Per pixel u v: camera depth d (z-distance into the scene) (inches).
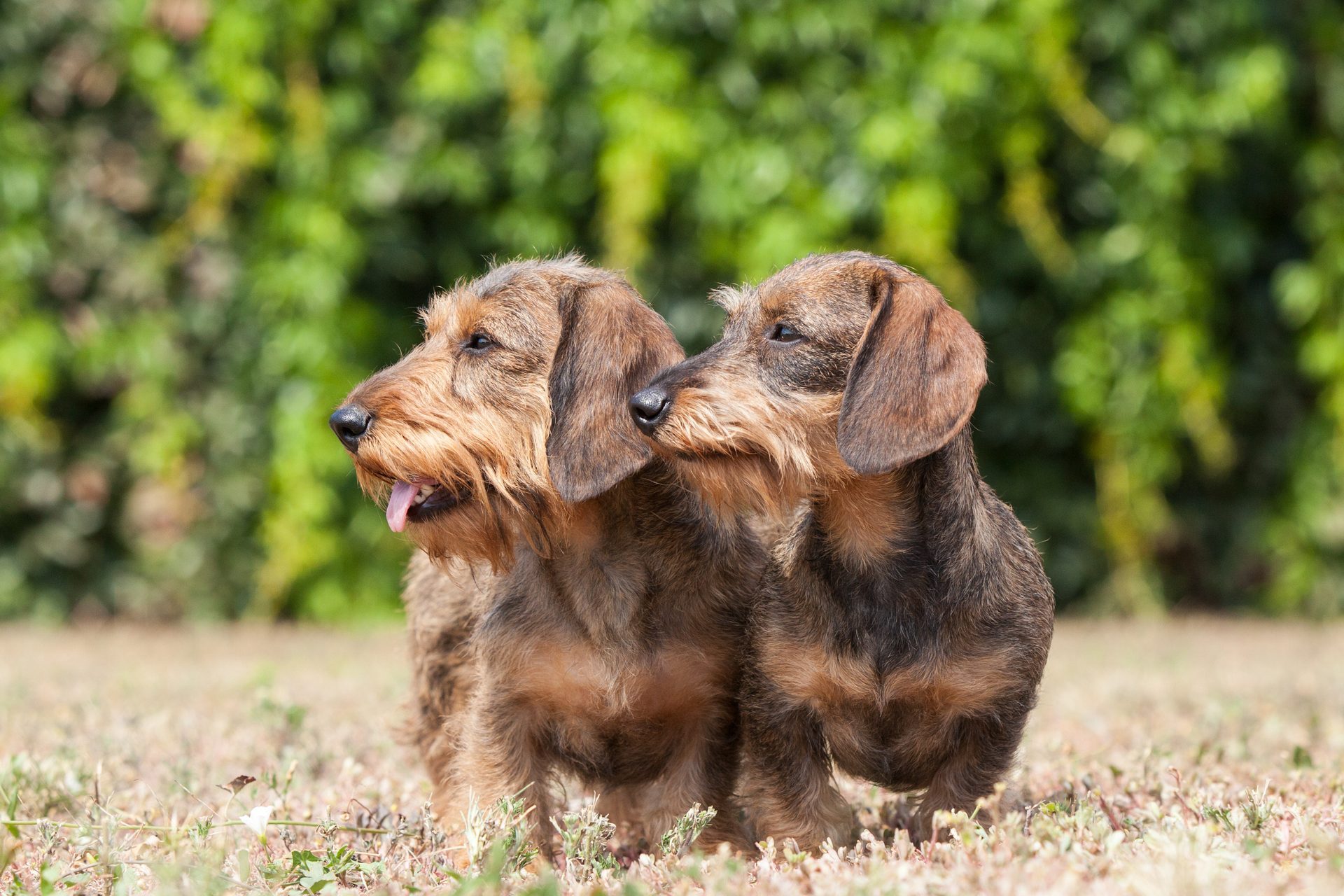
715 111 467.2
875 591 195.9
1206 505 526.0
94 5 480.4
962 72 453.7
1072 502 513.7
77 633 476.7
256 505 490.0
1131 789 211.2
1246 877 135.3
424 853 173.8
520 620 208.2
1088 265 488.4
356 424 212.2
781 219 463.5
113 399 503.2
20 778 211.3
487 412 214.8
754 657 202.2
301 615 500.4
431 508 215.5
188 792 197.3
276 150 473.4
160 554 495.5
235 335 489.1
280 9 462.0
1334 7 490.9
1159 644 443.5
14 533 500.7
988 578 196.5
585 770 216.4
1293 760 230.8
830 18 459.2
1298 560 514.0
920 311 191.0
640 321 212.5
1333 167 490.0
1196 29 476.4
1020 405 503.2
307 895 154.8
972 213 486.9
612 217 457.1
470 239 493.0
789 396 200.1
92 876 164.9
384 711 300.0
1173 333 486.6
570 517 205.2
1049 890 134.9
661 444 195.8
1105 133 471.2
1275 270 514.6
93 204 490.0
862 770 205.8
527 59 459.8
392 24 470.6
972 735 197.9
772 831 197.2
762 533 227.6
